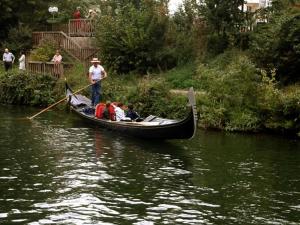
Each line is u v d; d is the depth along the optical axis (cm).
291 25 1894
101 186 1091
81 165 1259
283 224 898
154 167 1258
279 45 1911
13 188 1062
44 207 953
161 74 2300
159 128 1511
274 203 1009
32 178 1138
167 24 2430
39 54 2672
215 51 2314
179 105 1880
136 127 1580
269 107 1719
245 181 1154
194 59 2355
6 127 1758
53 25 3183
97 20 2612
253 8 2688
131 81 2286
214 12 2267
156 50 2380
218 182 1141
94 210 943
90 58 2603
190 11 2502
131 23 2403
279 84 1906
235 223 898
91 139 1582
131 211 943
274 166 1286
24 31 3003
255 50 2000
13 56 2734
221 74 1850
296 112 1681
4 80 2466
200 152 1431
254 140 1611
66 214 920
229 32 2231
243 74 1795
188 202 1002
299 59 1867
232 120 1777
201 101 1855
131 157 1358
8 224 867
